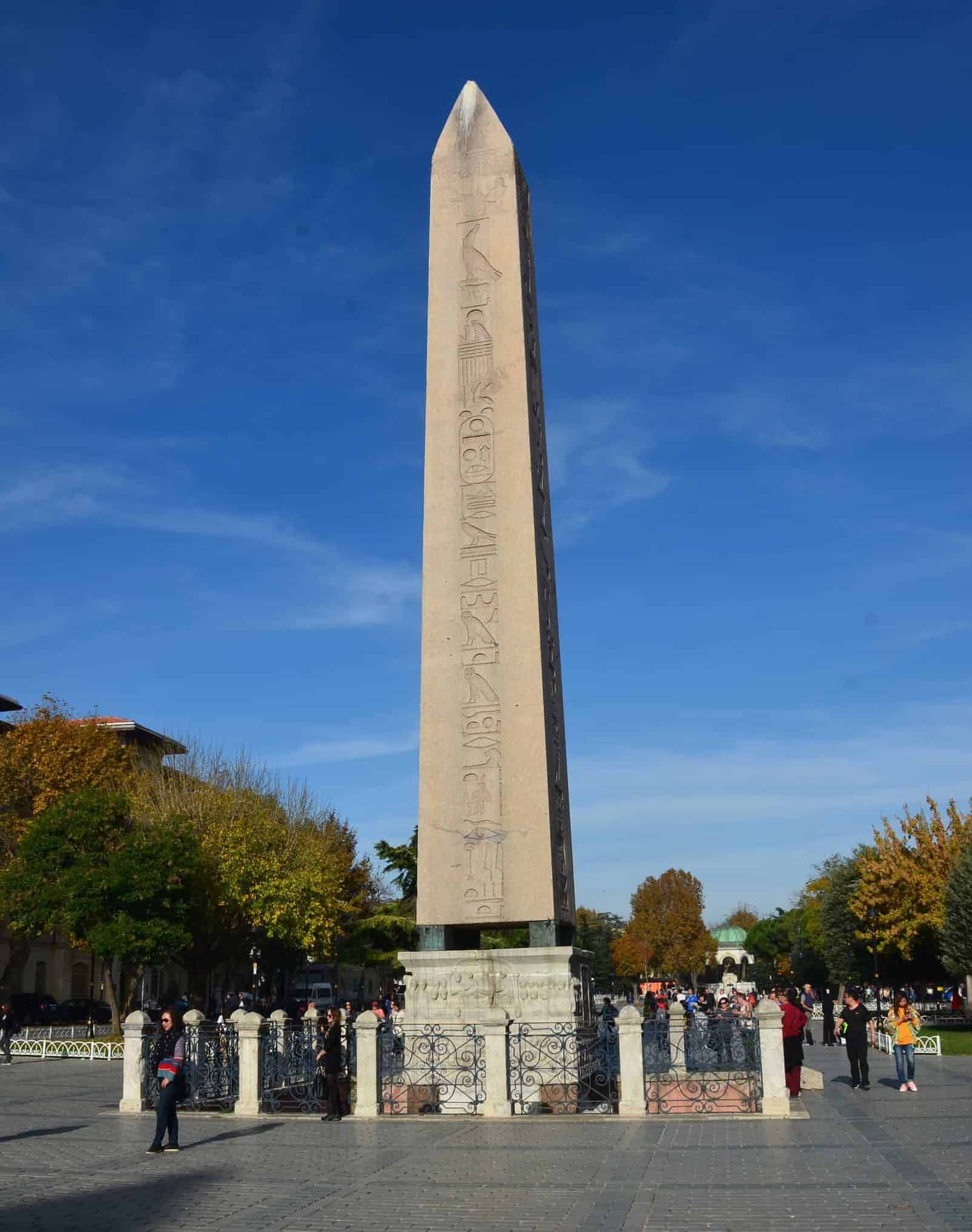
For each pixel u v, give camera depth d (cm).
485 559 2159
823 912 7144
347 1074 2044
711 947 12531
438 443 2236
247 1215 1094
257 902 4800
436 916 2058
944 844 5356
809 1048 4141
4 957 6200
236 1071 2194
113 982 4394
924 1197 1120
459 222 2352
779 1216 1043
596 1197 1150
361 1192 1211
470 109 2428
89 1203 1164
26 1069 3459
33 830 4456
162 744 6750
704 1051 2078
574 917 2225
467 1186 1232
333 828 6506
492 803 2069
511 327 2258
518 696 2091
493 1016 1898
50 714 5691
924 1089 2380
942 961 4409
